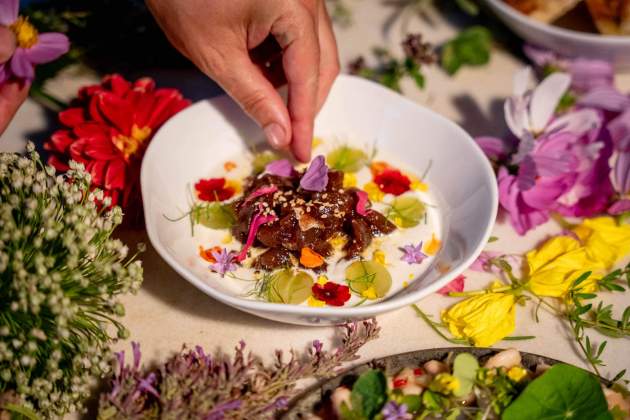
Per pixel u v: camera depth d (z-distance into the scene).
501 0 1.42
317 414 0.85
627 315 0.95
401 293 0.99
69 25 1.36
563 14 1.39
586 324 0.97
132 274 0.84
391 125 1.18
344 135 1.21
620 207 1.11
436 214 1.09
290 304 0.90
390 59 1.44
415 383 0.87
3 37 1.03
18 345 0.76
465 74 1.42
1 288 0.80
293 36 1.02
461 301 1.01
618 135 1.22
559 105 1.31
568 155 1.10
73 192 0.86
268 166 1.10
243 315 1.00
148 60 1.39
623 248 1.07
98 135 1.08
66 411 0.84
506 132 1.30
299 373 0.84
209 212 1.08
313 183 1.02
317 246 1.01
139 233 1.10
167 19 1.06
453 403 0.84
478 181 1.05
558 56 1.38
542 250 1.06
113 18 1.36
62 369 0.83
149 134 1.13
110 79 1.20
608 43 1.27
